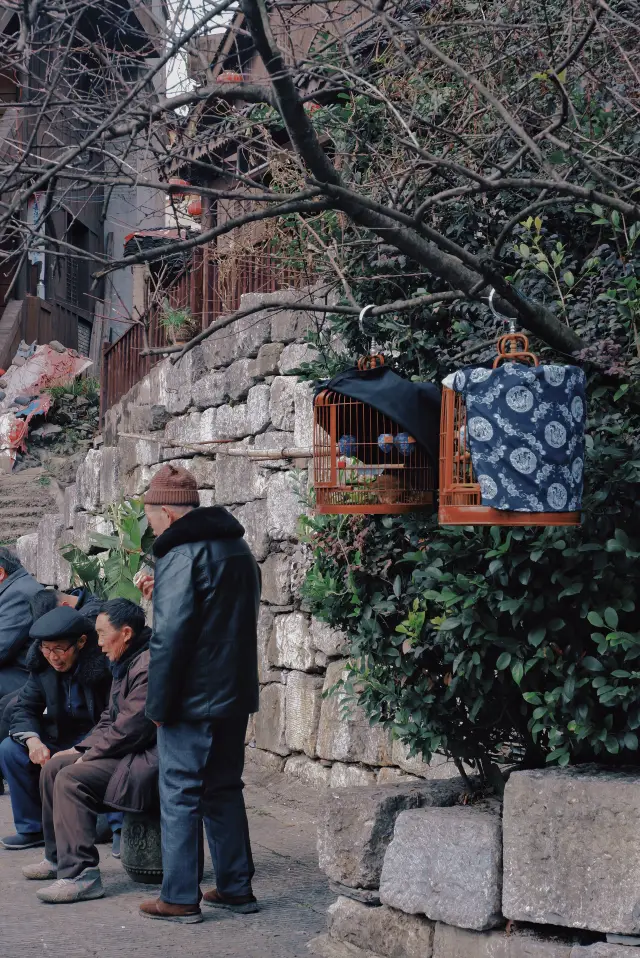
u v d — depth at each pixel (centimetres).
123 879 536
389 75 416
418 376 443
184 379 983
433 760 607
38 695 590
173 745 458
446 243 319
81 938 434
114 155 311
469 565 397
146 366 1159
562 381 332
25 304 2123
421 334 451
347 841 430
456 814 397
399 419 371
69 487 1372
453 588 389
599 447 376
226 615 459
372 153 453
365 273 465
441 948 391
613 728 390
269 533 788
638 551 365
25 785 599
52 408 1789
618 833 346
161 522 479
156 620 450
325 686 712
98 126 304
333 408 422
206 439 925
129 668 518
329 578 462
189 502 480
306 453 723
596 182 379
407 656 438
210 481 916
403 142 306
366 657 470
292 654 752
